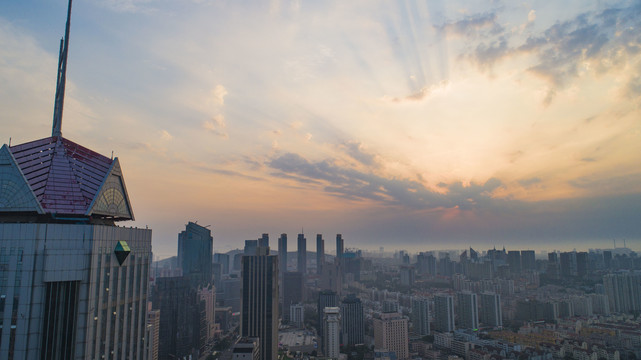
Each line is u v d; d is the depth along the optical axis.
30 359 97.75
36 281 100.25
